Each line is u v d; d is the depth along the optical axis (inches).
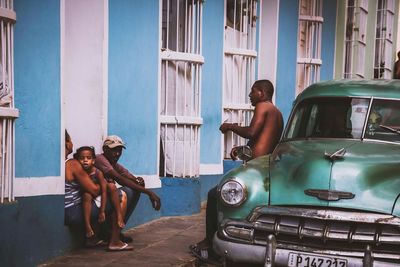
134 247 265.4
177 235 291.7
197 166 351.6
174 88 343.6
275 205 203.3
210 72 391.5
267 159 228.8
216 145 399.5
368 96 241.8
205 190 390.0
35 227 228.5
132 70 307.4
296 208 199.6
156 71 323.9
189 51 349.1
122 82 301.4
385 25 693.3
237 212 209.2
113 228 256.1
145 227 308.0
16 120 221.8
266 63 460.4
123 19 300.4
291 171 209.6
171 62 342.6
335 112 243.0
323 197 197.6
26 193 224.5
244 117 427.2
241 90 426.6
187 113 348.5
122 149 300.0
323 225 197.5
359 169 202.2
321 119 244.2
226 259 215.6
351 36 621.3
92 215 251.4
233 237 209.0
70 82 285.9
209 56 390.0
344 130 237.9
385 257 192.5
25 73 225.5
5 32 214.4
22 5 223.1
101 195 251.0
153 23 320.5
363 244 194.9
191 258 250.5
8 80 215.2
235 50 419.5
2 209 209.8
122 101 302.0
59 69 239.8
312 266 197.3
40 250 231.8
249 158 246.4
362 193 196.2
